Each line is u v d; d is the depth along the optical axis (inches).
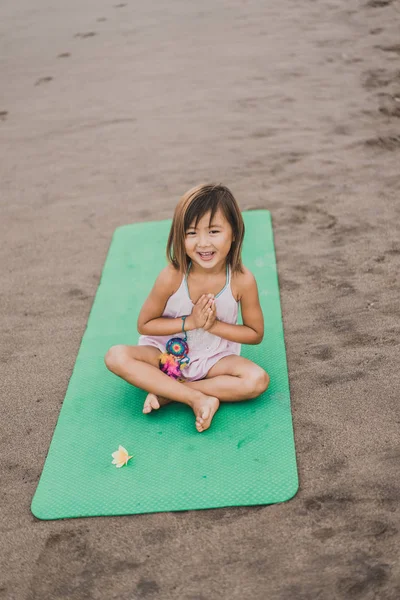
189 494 98.8
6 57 343.3
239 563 88.0
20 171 227.6
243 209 185.2
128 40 342.6
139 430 112.7
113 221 188.4
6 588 88.9
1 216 200.1
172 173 211.8
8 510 101.0
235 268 113.0
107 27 368.8
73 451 110.0
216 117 247.0
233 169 208.8
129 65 309.1
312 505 94.9
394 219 171.0
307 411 112.7
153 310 116.5
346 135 222.1
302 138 223.6
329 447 104.6
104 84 292.2
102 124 254.8
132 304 147.3
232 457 104.3
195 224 105.9
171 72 294.2
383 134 219.9
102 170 220.4
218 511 95.8
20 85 305.0
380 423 107.9
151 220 185.3
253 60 295.9
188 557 89.8
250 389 112.9
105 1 423.2
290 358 126.0
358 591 82.4
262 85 269.6
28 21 400.2
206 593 84.7
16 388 128.0
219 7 377.4
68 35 364.5
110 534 94.7
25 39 366.9
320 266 154.9
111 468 105.6
